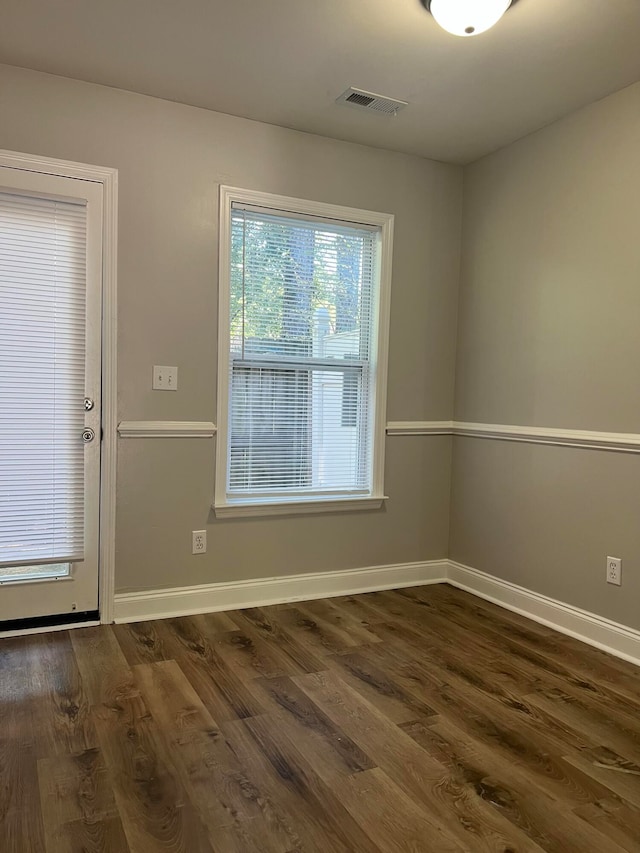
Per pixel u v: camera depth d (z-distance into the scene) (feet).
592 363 9.37
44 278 9.00
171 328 9.80
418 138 10.83
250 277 10.54
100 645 8.75
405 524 12.03
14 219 8.79
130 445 9.62
